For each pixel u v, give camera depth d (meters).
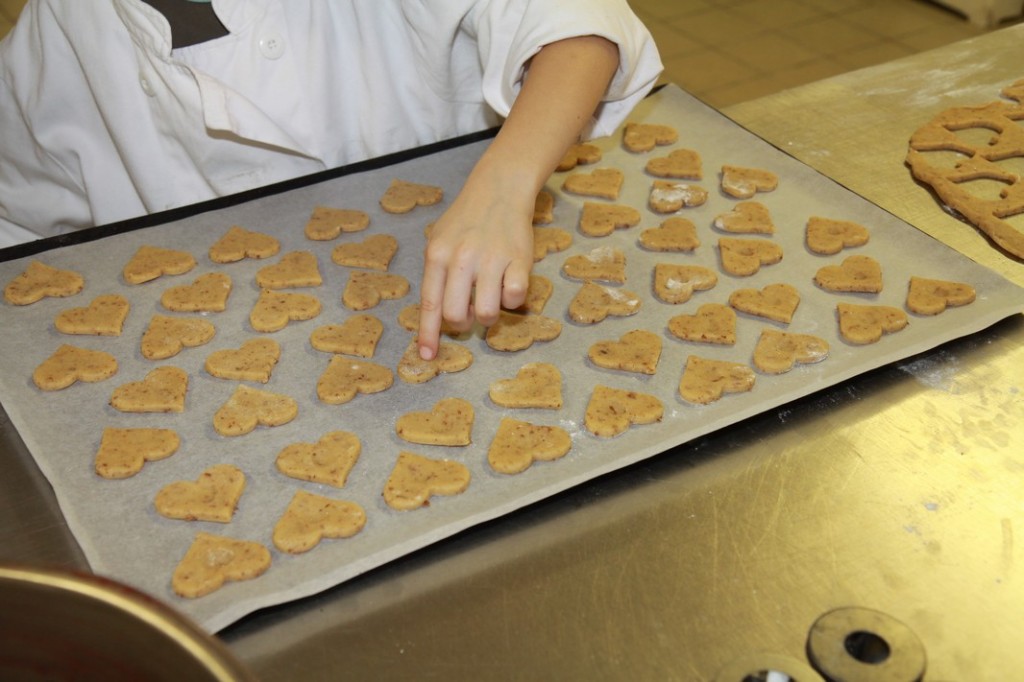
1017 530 0.97
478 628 0.89
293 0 1.57
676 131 1.70
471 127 1.80
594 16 1.28
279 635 0.89
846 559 0.94
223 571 0.95
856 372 1.18
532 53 1.29
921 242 1.41
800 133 1.71
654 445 1.09
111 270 1.39
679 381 1.20
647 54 1.37
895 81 1.86
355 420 1.16
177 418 1.16
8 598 0.65
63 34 1.61
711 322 1.29
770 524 0.99
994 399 1.15
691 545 0.96
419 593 0.93
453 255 1.09
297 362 1.25
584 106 1.23
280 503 1.04
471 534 0.99
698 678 0.83
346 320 1.31
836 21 4.08
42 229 1.79
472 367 1.24
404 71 1.70
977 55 1.93
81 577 0.65
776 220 1.49
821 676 0.82
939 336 1.23
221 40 1.55
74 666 0.66
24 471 1.09
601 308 1.31
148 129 1.64
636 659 0.85
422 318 1.12
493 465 1.07
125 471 1.07
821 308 1.32
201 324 1.30
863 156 1.65
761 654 0.84
